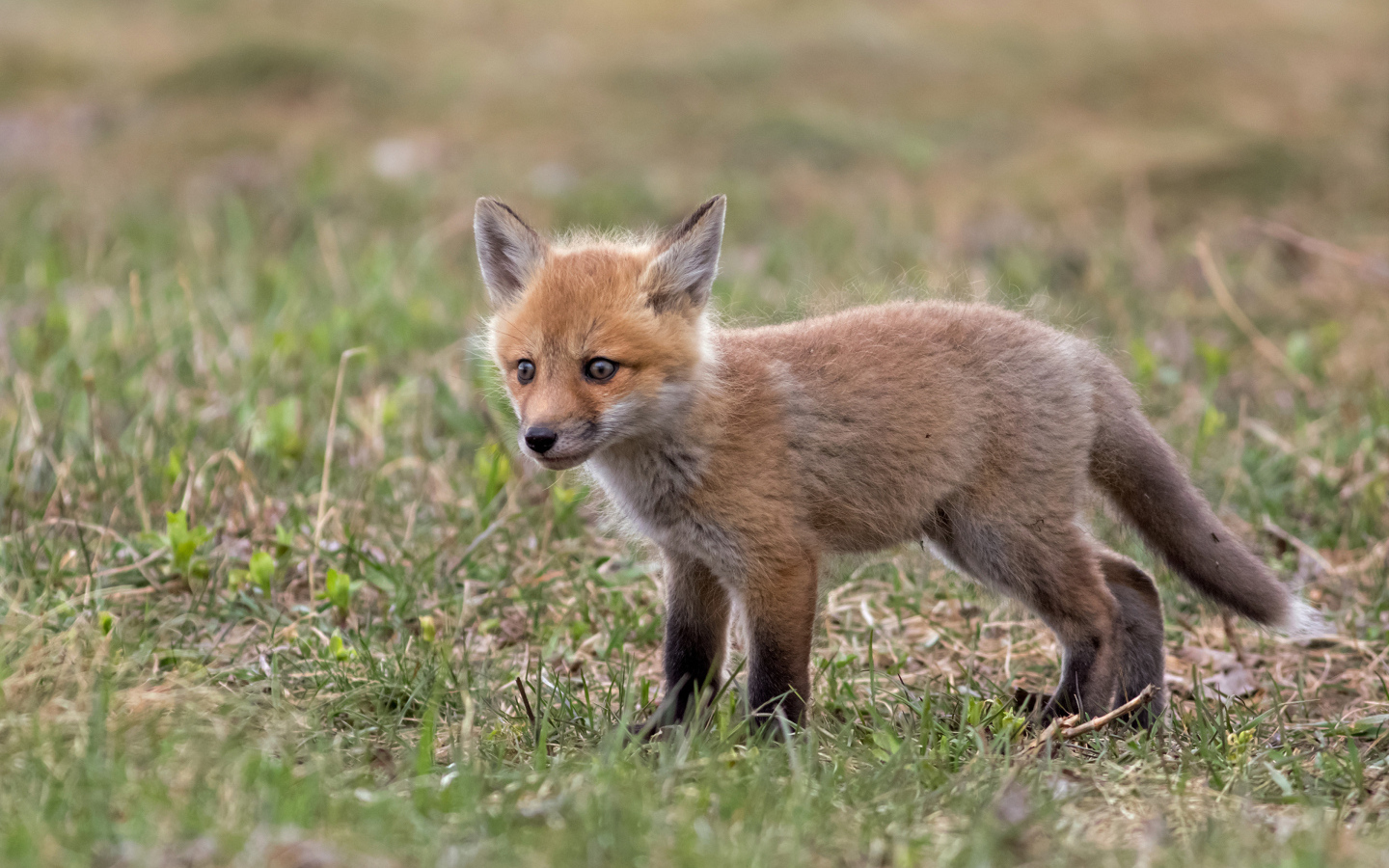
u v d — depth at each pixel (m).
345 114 28.33
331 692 8.74
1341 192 22.28
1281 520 12.08
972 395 9.04
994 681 9.82
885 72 31.39
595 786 6.84
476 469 12.55
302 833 6.09
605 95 30.11
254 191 22.72
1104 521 10.54
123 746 6.99
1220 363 14.34
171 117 27.45
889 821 6.87
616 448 8.71
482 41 34.78
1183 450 13.07
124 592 9.89
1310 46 32.69
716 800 7.02
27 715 7.25
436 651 9.16
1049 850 6.60
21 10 34.81
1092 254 19.27
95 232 19.95
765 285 18.08
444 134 27.31
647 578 11.09
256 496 11.73
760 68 31.30
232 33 32.25
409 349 15.42
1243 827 6.92
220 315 15.91
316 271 18.53
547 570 11.16
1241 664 10.12
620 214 22.19
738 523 8.50
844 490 8.88
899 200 23.28
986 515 9.10
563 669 9.83
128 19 34.91
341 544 10.91
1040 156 25.23
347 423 13.33
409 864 6.06
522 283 9.08
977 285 17.23
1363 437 13.09
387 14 36.16
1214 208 21.98
